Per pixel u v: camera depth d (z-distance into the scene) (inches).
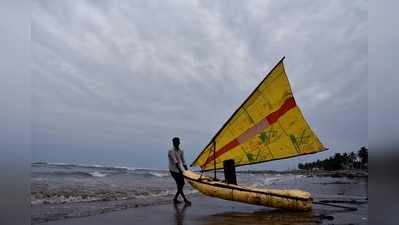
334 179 1332.4
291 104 407.8
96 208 342.3
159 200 428.8
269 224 272.5
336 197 504.4
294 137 404.5
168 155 410.9
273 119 410.3
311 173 2101.4
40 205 349.7
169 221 282.8
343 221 289.7
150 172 1365.7
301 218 304.8
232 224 271.3
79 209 331.9
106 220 280.2
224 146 407.8
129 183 708.0
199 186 382.3
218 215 319.3
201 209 360.2
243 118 410.0
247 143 410.9
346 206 394.3
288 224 272.4
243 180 1055.6
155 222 277.0
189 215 317.4
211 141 406.0
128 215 307.7
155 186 660.7
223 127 406.0
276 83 410.3
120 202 396.2
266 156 409.4
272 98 411.8
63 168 1168.2
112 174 1055.6
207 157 407.2
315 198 484.4
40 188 490.3
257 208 372.5
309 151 398.0
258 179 1194.0
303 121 402.0
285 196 343.9
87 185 598.9
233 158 409.7
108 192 495.5
